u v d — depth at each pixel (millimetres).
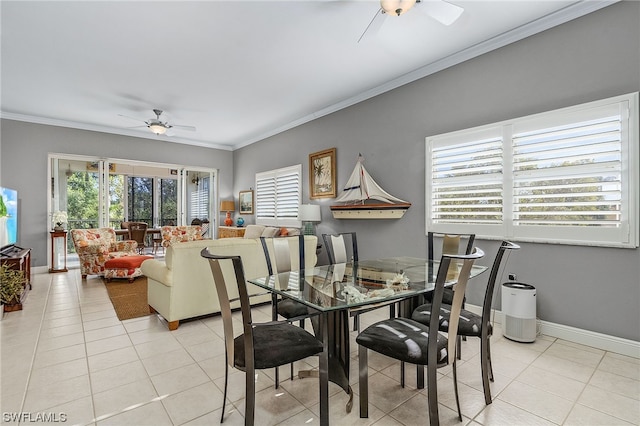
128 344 2736
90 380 2150
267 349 1645
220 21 2846
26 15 2730
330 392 2037
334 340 2018
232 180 8195
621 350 2516
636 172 2438
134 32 3010
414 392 2029
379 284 2191
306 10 2701
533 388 2051
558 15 2777
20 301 3652
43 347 2662
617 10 2531
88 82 4137
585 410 1819
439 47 3344
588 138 2670
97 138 6289
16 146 5484
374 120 4480
